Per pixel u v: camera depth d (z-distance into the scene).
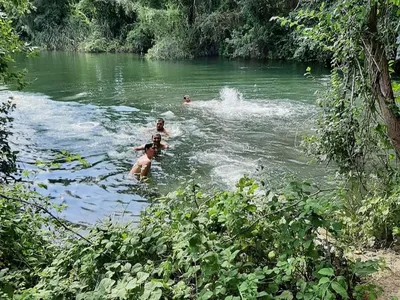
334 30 4.49
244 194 3.13
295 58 23.38
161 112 11.27
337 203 2.97
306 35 4.89
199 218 2.87
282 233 2.63
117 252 2.98
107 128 9.68
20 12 6.01
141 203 5.82
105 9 32.81
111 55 30.16
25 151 7.98
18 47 5.46
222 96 13.48
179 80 17.27
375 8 4.05
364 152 4.62
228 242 2.85
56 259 3.07
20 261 3.45
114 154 7.90
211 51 28.42
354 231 3.79
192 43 27.70
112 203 5.81
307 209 2.60
